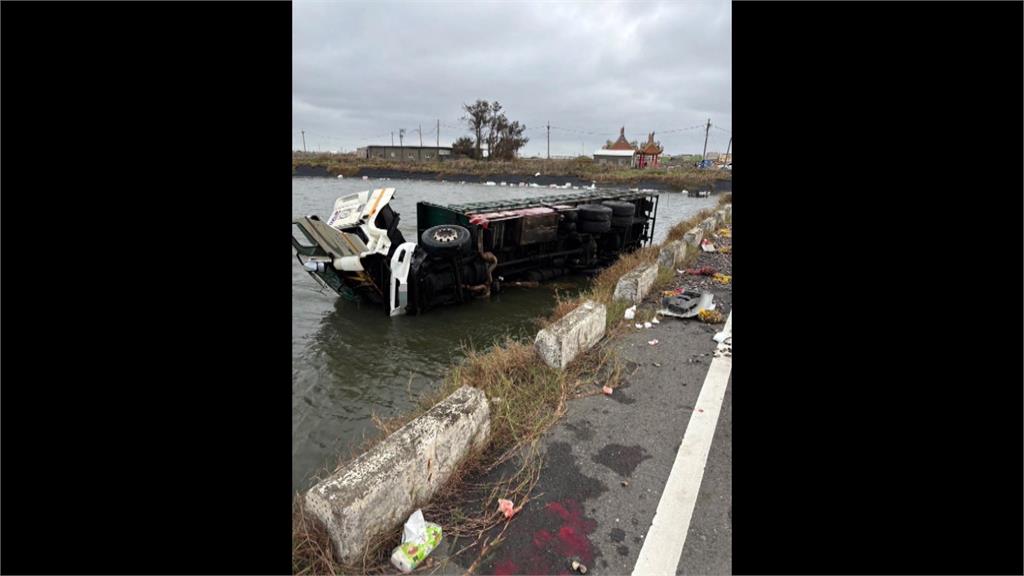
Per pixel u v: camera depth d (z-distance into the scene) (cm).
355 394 618
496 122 6919
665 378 486
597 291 821
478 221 980
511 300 1034
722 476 334
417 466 296
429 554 270
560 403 427
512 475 339
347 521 253
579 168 5769
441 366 707
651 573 258
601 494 319
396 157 7481
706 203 3638
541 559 268
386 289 920
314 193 3500
